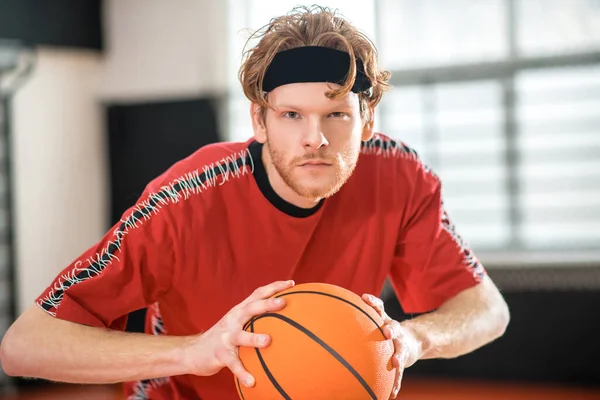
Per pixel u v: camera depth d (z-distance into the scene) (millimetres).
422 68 5324
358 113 1358
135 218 1501
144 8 5980
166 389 1735
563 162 5039
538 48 5051
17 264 5484
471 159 5262
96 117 6055
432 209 1722
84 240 5898
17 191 5547
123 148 5996
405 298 1833
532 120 5094
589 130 4965
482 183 5238
